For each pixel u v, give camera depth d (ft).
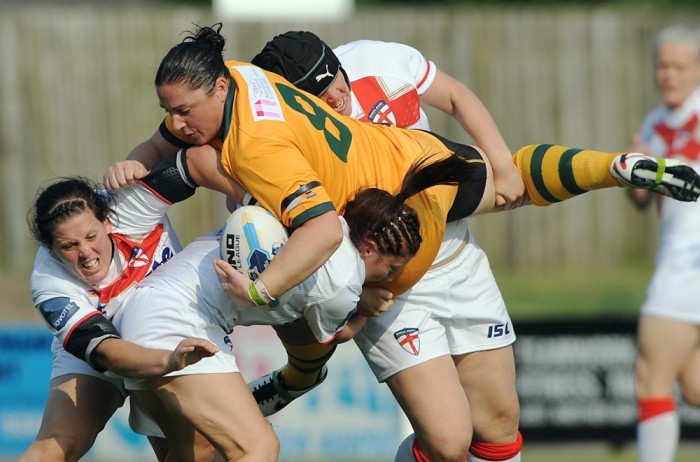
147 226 53.06
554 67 165.89
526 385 94.99
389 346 58.54
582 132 166.91
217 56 49.90
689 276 78.54
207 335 50.60
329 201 48.06
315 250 47.32
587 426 94.94
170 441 55.16
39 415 93.15
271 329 89.56
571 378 95.04
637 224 167.12
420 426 58.23
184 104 49.08
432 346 58.59
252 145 48.47
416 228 51.03
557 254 166.91
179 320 50.14
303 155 49.57
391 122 58.13
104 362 50.26
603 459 92.12
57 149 158.92
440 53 164.35
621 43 166.40
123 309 52.11
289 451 91.09
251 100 49.65
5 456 92.79
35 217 51.03
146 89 159.63
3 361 93.50
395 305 58.65
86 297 52.39
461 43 164.25
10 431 93.30
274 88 50.96
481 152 58.34
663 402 79.05
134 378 50.03
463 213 56.70
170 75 48.98
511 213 165.68
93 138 159.33
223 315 51.19
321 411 91.30
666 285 79.10
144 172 51.72
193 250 52.95
